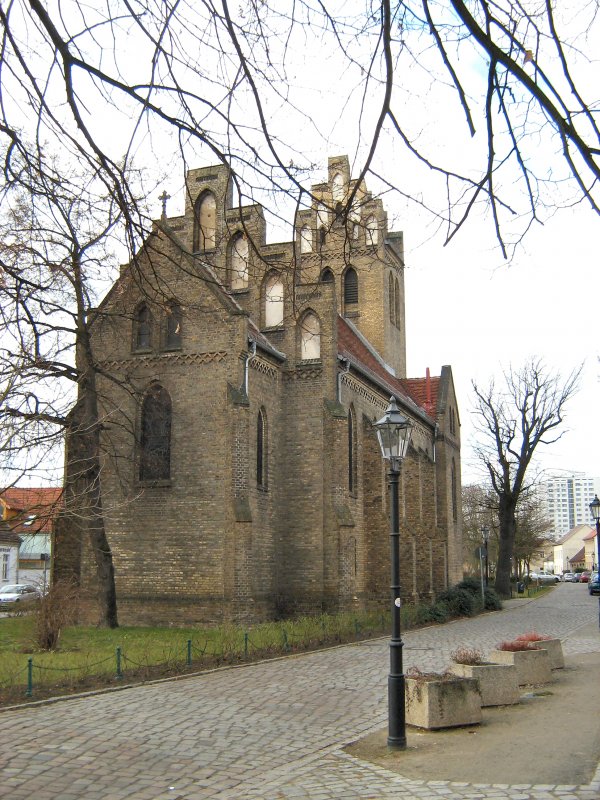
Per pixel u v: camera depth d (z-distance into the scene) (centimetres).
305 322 3303
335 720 1309
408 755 1068
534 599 5891
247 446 2827
